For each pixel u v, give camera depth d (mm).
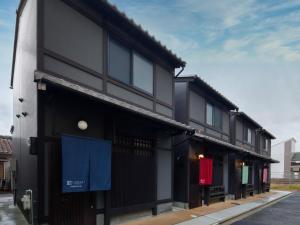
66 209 6668
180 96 13305
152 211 10250
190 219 9914
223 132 17578
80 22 7520
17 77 10312
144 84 10164
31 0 7289
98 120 7887
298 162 45406
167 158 11398
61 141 6418
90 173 7023
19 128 9445
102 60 8180
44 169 6223
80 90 6188
